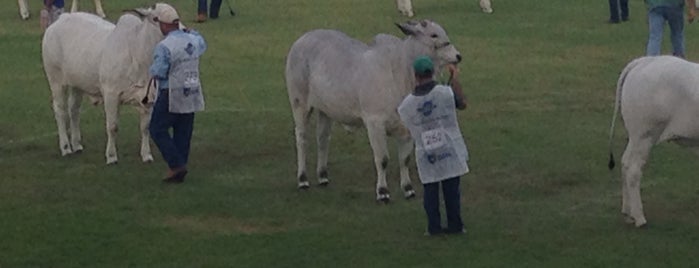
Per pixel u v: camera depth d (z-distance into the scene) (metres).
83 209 14.73
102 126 18.98
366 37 25.16
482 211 14.45
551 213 14.34
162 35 16.12
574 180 15.61
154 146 17.67
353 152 17.22
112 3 29.88
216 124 18.88
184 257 13.05
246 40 25.11
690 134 13.23
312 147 17.48
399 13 27.59
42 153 17.52
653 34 20.83
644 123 13.48
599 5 28.42
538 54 23.33
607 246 13.12
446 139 13.23
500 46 24.09
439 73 14.30
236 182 15.87
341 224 14.05
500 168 16.20
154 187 15.64
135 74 16.31
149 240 13.61
